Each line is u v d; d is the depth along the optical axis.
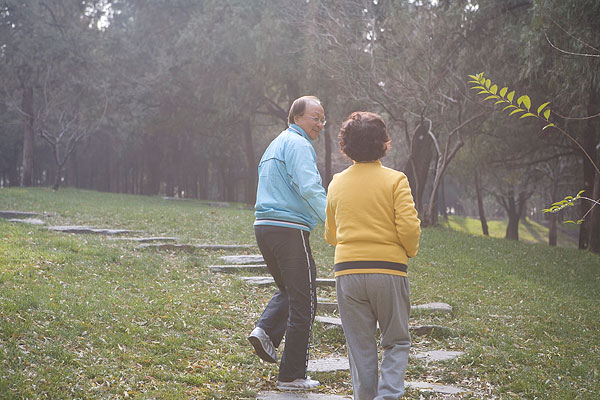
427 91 19.42
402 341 3.50
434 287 10.10
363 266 3.44
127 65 33.62
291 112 4.59
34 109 32.72
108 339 5.04
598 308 9.68
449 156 20.53
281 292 4.72
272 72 26.83
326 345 6.11
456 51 19.73
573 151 21.97
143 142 43.25
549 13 13.98
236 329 6.21
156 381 4.32
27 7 29.33
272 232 4.34
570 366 5.91
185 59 30.59
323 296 8.66
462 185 41.97
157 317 6.05
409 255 3.54
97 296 6.41
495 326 7.61
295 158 4.26
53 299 5.89
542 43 14.59
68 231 12.30
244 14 27.42
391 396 3.25
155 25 35.91
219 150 39.38
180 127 34.78
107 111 33.38
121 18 40.69
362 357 3.46
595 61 13.73
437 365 5.53
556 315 8.73
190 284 8.13
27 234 10.34
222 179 50.25
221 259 10.29
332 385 4.80
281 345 5.80
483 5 18.61
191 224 15.41
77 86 30.59
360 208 3.52
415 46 19.36
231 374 4.68
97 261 8.55
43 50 28.89
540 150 24.59
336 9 22.55
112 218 15.62
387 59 20.97
